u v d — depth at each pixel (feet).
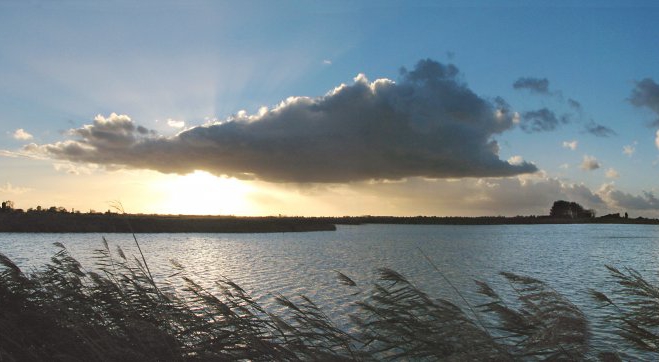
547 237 533.14
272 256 234.38
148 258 193.77
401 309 20.31
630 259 225.15
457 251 286.46
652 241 424.46
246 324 22.66
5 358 21.24
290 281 131.54
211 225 538.06
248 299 23.73
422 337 18.97
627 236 558.97
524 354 17.72
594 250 300.81
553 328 17.52
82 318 24.57
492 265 192.85
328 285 120.98
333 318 57.36
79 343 23.36
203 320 23.63
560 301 18.63
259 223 590.55
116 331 23.77
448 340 18.94
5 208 427.74
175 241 345.31
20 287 28.27
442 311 19.62
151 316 24.68
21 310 26.43
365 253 260.42
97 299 26.61
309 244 344.69
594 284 122.52
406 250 289.94
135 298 26.12
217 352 21.39
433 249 304.50
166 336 21.59
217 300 23.11
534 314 18.84
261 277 144.36
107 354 21.08
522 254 261.44
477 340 18.40
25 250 192.75
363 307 21.24
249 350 21.17
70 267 30.48
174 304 25.72
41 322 24.62
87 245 232.32
